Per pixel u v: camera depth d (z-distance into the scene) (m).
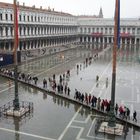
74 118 46.81
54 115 48.00
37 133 40.41
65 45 175.75
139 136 40.09
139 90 67.31
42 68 94.69
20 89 64.88
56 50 151.88
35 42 134.38
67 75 80.00
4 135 39.53
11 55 95.06
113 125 41.41
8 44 111.81
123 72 92.12
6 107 50.28
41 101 56.09
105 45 195.50
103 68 99.12
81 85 71.12
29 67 95.88
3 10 106.44
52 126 43.09
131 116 48.22
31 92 62.66
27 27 125.44
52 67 97.56
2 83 70.06
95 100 52.75
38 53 129.88
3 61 92.06
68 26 186.62
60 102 55.81
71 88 67.50
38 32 137.25
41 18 139.50
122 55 140.00
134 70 96.38
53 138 38.88
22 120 45.16
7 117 46.12
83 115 48.47
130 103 56.09
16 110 47.16
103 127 41.69
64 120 45.78
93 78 80.44
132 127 43.66
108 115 46.81
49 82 70.81
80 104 54.34
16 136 39.28
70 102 55.94
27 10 123.94
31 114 48.12
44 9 155.75
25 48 124.50
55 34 160.88
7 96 58.50
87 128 42.62
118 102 56.59
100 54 142.12
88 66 103.19
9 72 77.00
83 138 38.97
